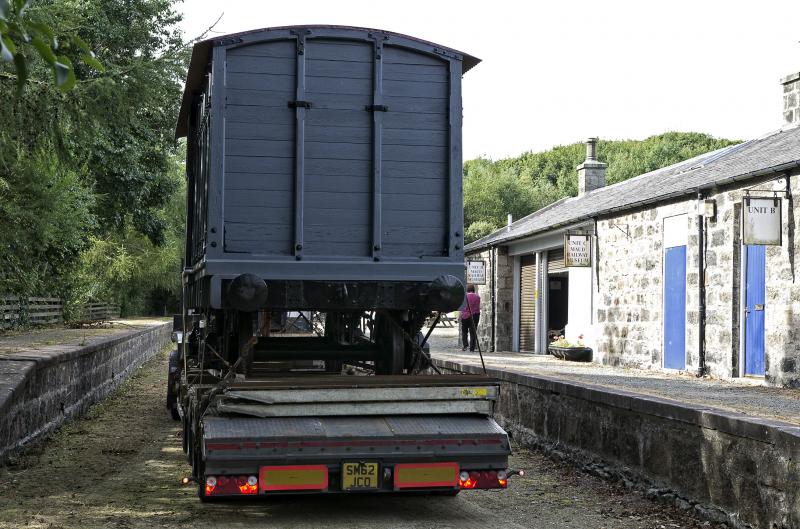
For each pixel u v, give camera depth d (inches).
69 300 1181.7
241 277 272.7
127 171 1183.6
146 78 446.9
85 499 284.8
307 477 252.4
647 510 276.1
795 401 429.7
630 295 740.7
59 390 452.4
